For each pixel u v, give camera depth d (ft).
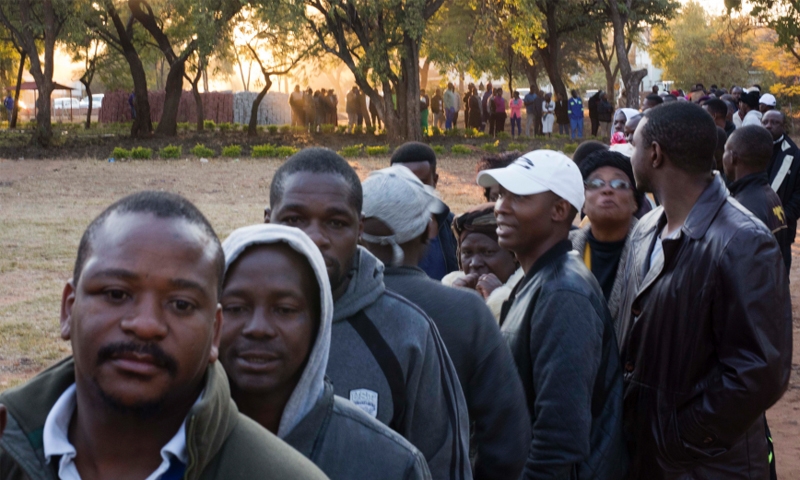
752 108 42.24
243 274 5.83
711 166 9.64
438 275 14.97
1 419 4.05
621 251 11.80
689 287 9.11
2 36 122.42
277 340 5.79
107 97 154.51
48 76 90.27
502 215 9.53
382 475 5.75
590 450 8.91
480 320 8.16
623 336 10.16
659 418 9.36
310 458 5.71
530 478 8.60
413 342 7.05
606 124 109.50
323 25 95.25
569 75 182.09
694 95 80.02
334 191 7.09
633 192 11.76
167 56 105.09
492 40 95.40
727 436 8.96
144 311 3.86
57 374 4.22
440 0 91.56
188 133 111.65
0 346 24.44
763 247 8.86
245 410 5.98
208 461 4.11
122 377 3.84
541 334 8.73
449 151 88.63
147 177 64.54
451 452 7.20
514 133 121.60
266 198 55.47
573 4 120.67
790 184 23.50
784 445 18.47
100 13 96.53
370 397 6.79
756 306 8.71
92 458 4.06
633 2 122.83
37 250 37.55
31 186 59.67
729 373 8.81
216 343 4.40
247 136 105.50
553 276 9.03
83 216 47.01
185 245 4.00
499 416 8.07
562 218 9.43
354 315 7.04
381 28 90.74
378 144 93.56
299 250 5.83
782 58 146.30
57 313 27.94
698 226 9.23
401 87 95.66
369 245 8.45
